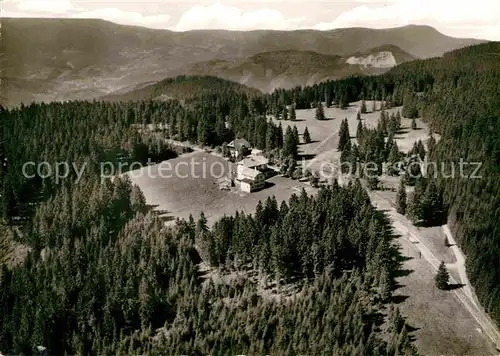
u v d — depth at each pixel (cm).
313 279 10156
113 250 11075
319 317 9012
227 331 8881
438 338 8900
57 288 10456
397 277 10494
